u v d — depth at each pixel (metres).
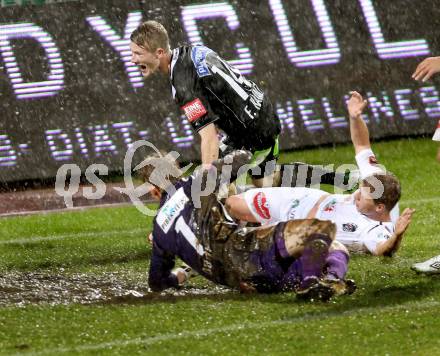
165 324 17.78
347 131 40.16
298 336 16.66
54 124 38.19
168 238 18.95
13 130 37.78
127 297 20.42
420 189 33.12
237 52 39.84
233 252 18.84
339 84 40.50
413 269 21.22
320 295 18.42
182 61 22.30
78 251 26.53
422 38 41.12
